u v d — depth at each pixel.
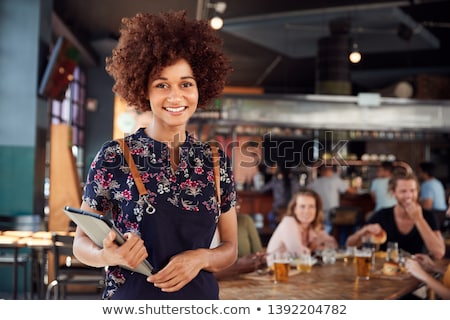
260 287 3.23
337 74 10.03
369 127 9.48
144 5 8.64
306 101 9.32
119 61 1.99
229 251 1.95
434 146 12.81
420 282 3.53
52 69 7.26
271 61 12.66
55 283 5.33
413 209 4.43
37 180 7.34
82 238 1.87
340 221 7.75
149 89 1.94
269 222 9.04
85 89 11.69
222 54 2.08
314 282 3.43
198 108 2.11
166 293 1.84
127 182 1.84
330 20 9.66
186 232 1.85
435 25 10.38
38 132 7.36
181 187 1.87
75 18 9.34
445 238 6.15
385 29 10.14
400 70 13.80
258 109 9.23
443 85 12.55
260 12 9.58
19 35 7.28
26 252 6.89
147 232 1.82
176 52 1.91
